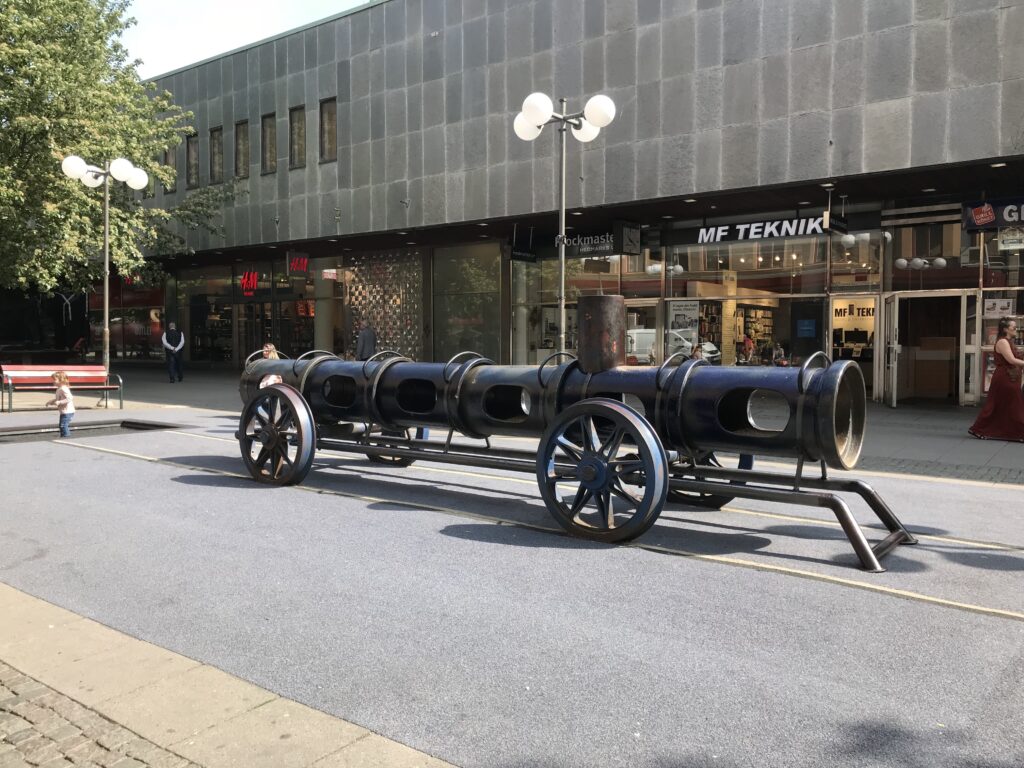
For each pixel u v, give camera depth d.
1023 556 5.54
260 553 5.55
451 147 19.39
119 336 35.00
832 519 6.72
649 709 3.26
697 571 5.16
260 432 8.09
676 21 15.61
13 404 16.47
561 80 17.33
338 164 21.98
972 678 3.55
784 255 17.23
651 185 16.08
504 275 22.02
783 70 14.41
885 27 13.36
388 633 4.07
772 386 5.69
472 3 18.80
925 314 16.41
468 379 7.39
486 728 3.10
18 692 3.39
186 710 3.23
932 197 15.50
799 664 3.70
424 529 6.24
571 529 5.98
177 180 27.08
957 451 10.41
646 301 19.11
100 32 19.61
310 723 3.13
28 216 18.47
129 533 6.11
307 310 27.62
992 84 12.46
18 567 5.23
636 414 5.79
